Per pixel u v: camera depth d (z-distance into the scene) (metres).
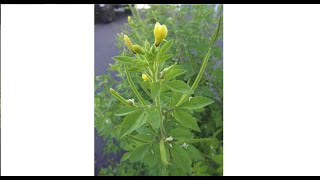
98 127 0.23
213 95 0.25
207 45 0.23
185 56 0.23
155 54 0.13
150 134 0.17
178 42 0.23
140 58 0.13
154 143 0.16
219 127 0.25
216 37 0.23
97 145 0.30
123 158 0.20
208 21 0.26
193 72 0.21
